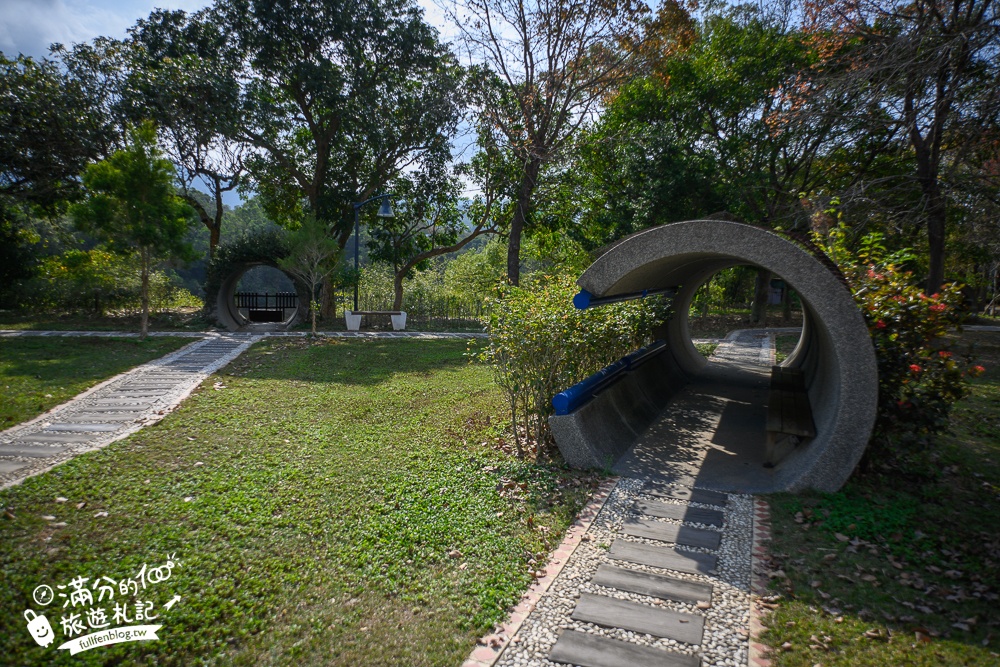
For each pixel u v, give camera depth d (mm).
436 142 22188
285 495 5668
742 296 34094
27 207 23734
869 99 9891
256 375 11883
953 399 5770
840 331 5332
